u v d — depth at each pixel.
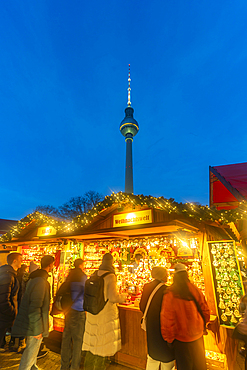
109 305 3.25
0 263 8.09
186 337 2.32
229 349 3.26
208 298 3.89
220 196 5.94
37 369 3.50
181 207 3.62
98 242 6.27
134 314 4.01
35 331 3.12
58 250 6.85
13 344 4.95
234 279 3.64
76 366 3.47
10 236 7.02
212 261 3.91
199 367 2.28
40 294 3.22
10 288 4.02
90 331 3.17
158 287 2.86
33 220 6.54
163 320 2.42
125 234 5.38
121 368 3.79
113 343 3.09
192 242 4.52
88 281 3.27
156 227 4.03
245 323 2.86
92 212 4.71
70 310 3.65
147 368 2.80
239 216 3.20
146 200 3.96
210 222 3.89
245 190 4.10
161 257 5.21
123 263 5.82
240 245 4.15
